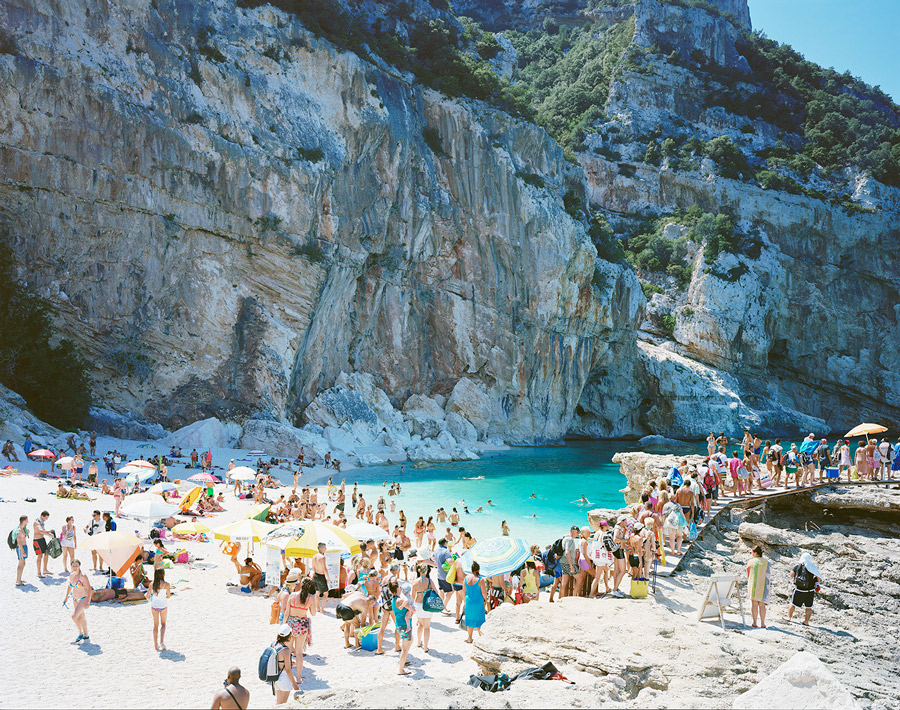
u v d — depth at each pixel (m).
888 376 91.88
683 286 89.19
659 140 103.81
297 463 45.44
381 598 14.77
